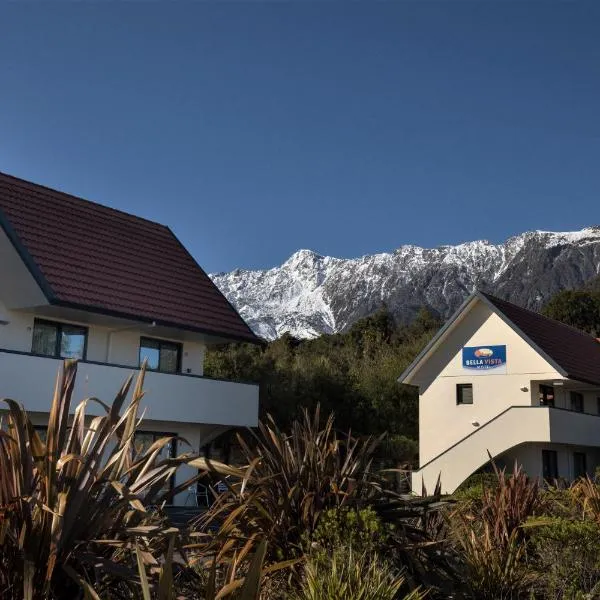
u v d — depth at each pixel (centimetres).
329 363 4197
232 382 2553
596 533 1038
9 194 2412
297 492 821
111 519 591
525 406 3028
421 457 3453
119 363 2409
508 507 1152
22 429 582
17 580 549
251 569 476
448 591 818
